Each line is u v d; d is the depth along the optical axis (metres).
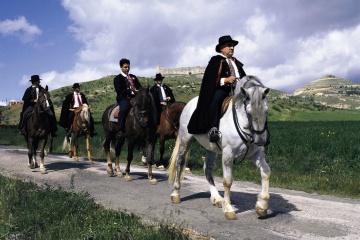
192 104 7.71
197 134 7.20
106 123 11.71
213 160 7.64
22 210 6.80
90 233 5.36
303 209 7.13
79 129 14.93
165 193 8.72
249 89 5.77
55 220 6.20
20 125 12.49
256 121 5.66
